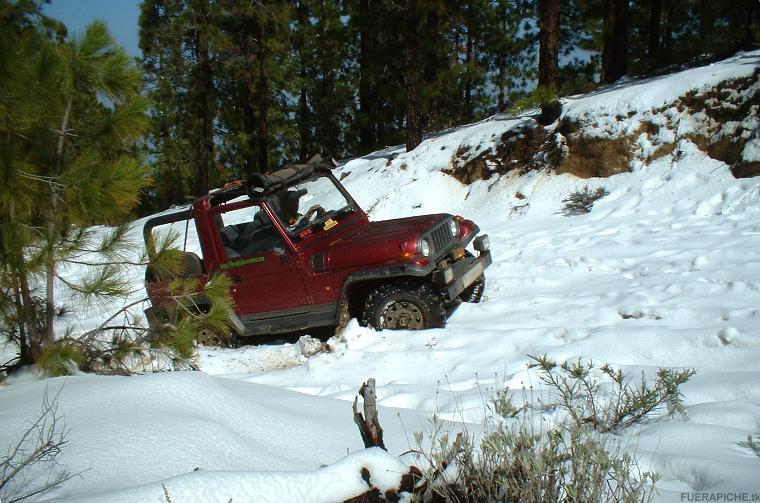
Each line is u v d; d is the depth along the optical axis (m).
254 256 6.78
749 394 4.15
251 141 25.91
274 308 6.84
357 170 16.45
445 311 6.92
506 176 13.05
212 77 24.39
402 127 26.17
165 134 25.72
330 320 6.72
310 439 3.41
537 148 12.93
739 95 10.75
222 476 2.47
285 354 6.70
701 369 4.86
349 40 23.59
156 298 6.82
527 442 2.70
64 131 4.99
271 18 21.97
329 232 6.94
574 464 2.54
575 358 5.27
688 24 22.47
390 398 4.88
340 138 28.23
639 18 25.19
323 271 6.59
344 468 2.61
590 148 11.97
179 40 23.52
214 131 27.52
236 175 27.78
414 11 15.70
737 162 10.23
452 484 2.66
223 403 3.55
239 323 6.96
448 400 4.68
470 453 2.70
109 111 5.23
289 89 26.47
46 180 4.70
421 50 18.83
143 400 3.42
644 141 11.48
